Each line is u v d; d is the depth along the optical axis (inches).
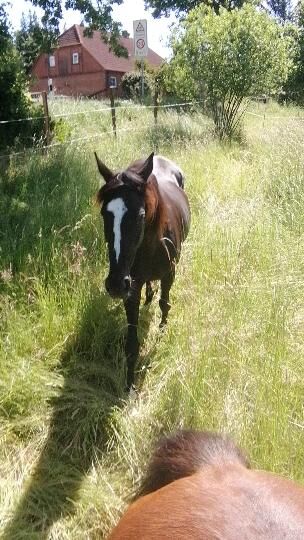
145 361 157.8
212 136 408.8
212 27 463.8
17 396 137.7
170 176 202.4
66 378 149.6
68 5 357.1
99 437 132.0
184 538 47.8
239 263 173.5
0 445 127.3
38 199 230.2
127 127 416.2
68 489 117.5
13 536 105.1
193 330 146.3
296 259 192.7
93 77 1813.5
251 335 144.5
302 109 691.4
